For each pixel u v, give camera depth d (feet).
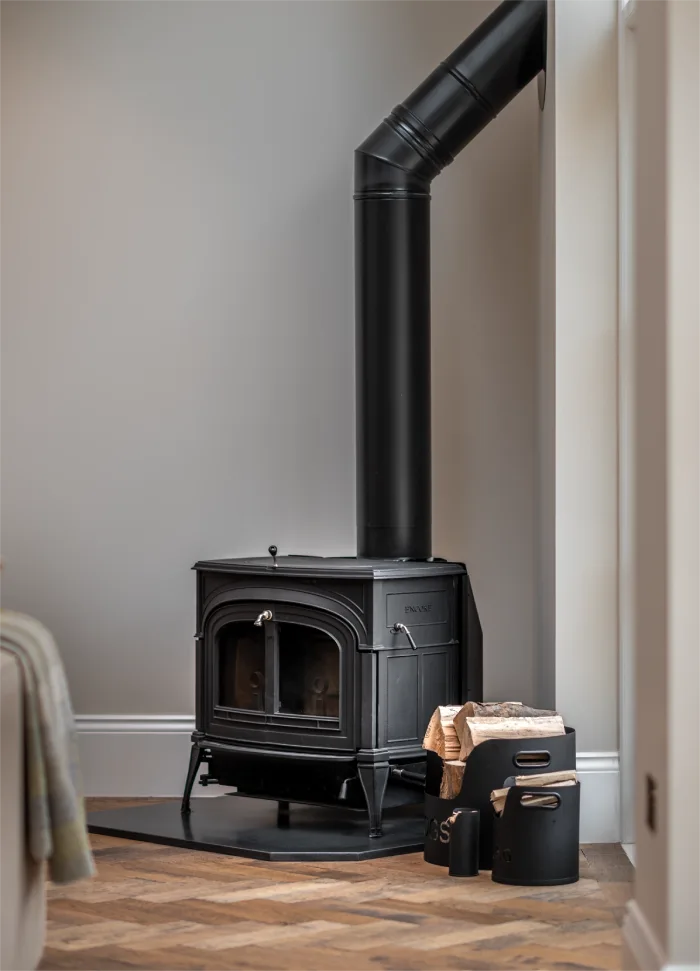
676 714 6.70
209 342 14.53
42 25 14.53
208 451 14.53
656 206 7.01
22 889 7.88
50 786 7.98
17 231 14.61
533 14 12.95
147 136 14.52
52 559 14.60
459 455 14.33
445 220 14.35
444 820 11.21
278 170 14.47
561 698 12.26
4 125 14.57
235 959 8.71
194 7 14.47
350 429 14.44
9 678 7.63
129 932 9.32
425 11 14.34
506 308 14.30
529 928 9.44
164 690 14.52
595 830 12.21
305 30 14.43
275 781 12.45
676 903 6.66
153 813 13.12
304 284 14.47
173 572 14.56
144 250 14.56
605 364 12.25
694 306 6.74
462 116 13.01
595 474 12.26
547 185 12.99
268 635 12.18
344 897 10.26
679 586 6.72
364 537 13.23
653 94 7.11
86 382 14.60
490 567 14.29
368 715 11.79
